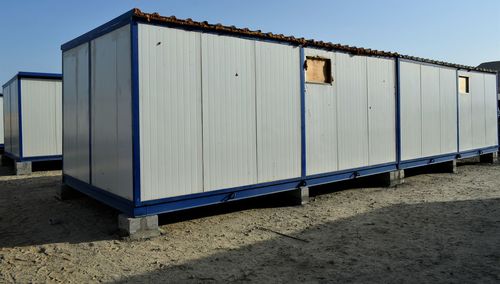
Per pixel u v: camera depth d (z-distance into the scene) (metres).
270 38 6.96
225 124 6.40
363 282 4.13
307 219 6.54
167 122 5.74
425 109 10.48
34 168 13.23
